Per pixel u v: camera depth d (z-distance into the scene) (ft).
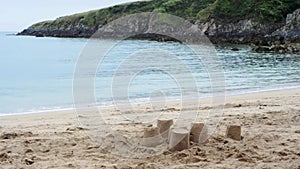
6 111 40.65
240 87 57.82
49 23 277.03
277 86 59.00
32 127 28.07
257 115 30.25
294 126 25.93
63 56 118.83
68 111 38.78
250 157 18.42
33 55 122.42
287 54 118.11
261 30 191.52
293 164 17.48
